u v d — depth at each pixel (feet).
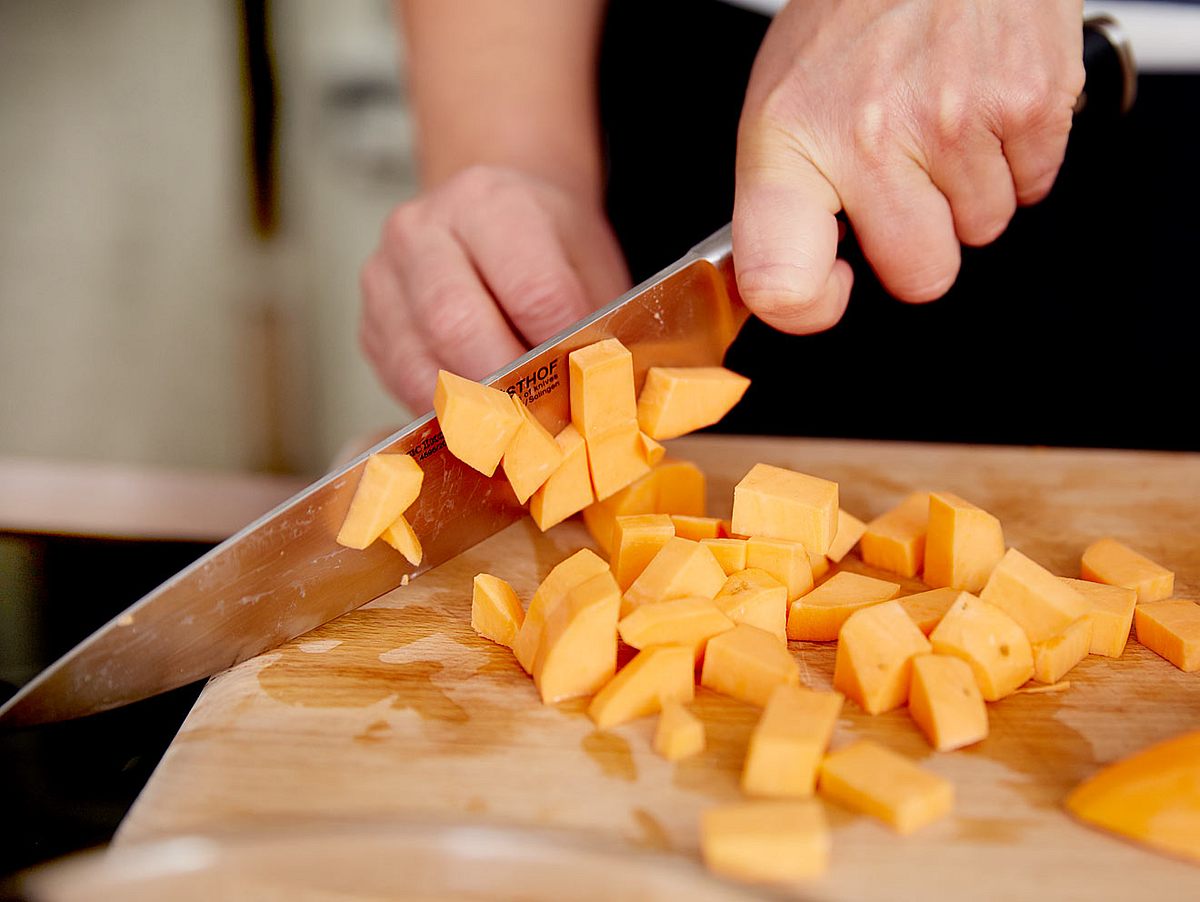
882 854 1.09
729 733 1.21
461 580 1.41
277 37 3.29
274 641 1.31
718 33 1.93
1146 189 1.89
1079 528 1.51
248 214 3.51
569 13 1.83
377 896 1.05
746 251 1.33
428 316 1.52
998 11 1.32
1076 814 1.12
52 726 1.31
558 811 1.14
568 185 1.75
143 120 3.48
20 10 3.54
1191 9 1.94
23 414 3.18
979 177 1.38
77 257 3.46
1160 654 1.30
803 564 1.34
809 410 1.94
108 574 1.50
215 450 3.20
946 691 1.20
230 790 1.16
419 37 1.84
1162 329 1.91
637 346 1.40
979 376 1.93
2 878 1.15
